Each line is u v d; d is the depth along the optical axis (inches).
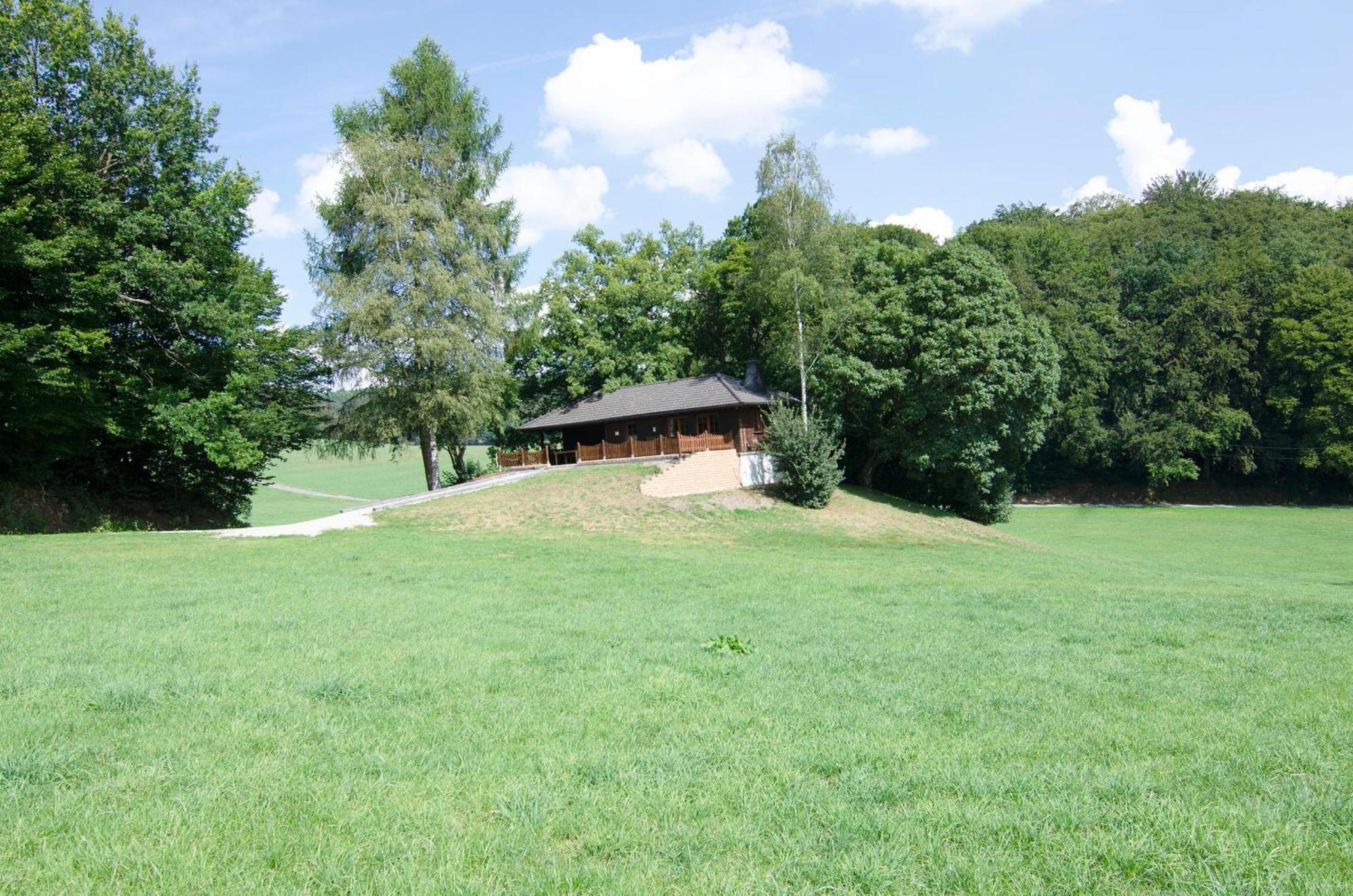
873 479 2065.7
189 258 1286.9
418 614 470.0
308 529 1190.3
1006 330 1660.9
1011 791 209.6
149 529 1379.2
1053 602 587.8
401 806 196.4
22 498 1203.2
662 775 217.8
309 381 1678.2
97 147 1232.2
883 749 241.3
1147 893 159.3
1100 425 2655.0
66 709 267.7
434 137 1776.6
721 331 2278.5
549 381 2294.5
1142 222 3115.2
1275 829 183.2
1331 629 480.1
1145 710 293.4
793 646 399.5
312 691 294.2
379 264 1614.2
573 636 414.3
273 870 166.6
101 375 1211.2
